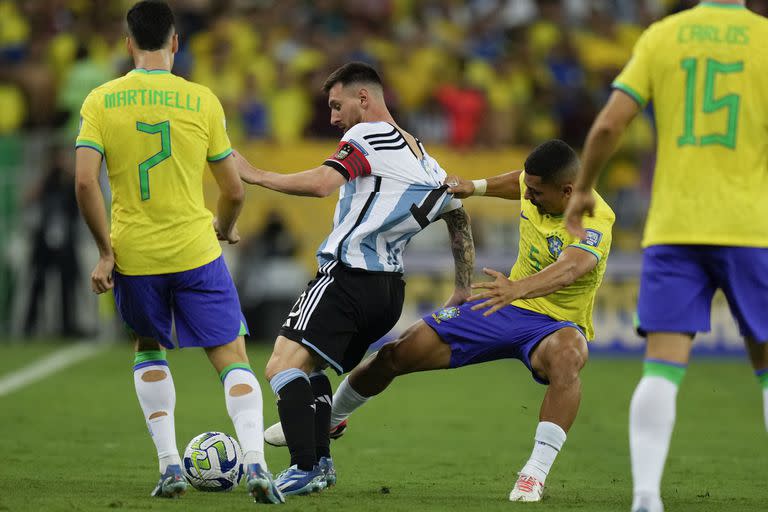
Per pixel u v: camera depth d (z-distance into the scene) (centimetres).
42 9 6075
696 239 1562
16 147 5197
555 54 6341
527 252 2130
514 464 2480
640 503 1551
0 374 4144
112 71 5553
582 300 2083
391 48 6125
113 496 1903
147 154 1798
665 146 1593
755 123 1566
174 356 4862
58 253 5156
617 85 1591
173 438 1906
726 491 2125
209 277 1834
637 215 5534
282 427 1934
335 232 2008
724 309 5009
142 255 1811
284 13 6116
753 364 1666
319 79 5734
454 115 5778
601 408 3519
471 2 6681
